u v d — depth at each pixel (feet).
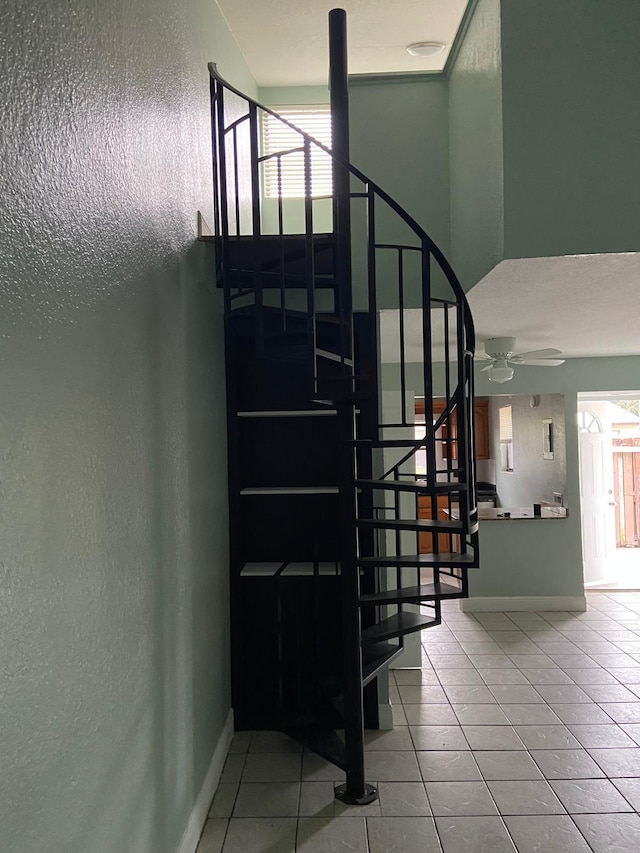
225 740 11.01
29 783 3.92
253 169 8.69
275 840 8.54
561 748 11.05
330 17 9.45
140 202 6.61
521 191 9.16
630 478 30.01
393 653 11.12
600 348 18.80
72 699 4.61
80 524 4.83
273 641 12.25
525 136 9.18
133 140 6.41
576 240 9.10
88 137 5.15
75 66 4.91
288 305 12.13
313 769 10.48
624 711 12.56
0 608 3.61
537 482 22.57
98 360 5.28
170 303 7.82
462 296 8.91
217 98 9.77
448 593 10.27
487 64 9.87
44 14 4.35
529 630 18.12
